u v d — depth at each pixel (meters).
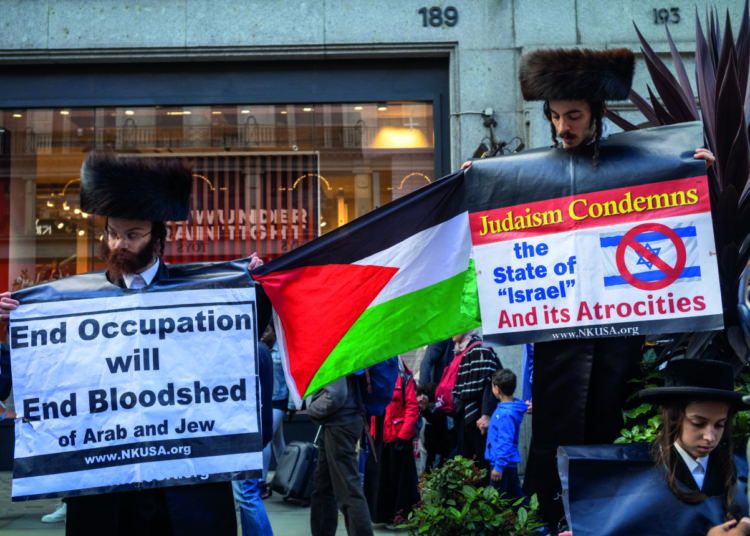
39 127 10.15
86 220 10.08
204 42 9.81
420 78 10.04
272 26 9.83
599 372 3.80
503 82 9.71
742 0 9.45
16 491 3.44
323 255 4.18
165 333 3.59
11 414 9.68
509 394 6.57
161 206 3.46
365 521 5.71
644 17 9.55
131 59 9.95
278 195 10.00
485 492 4.45
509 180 3.88
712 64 4.54
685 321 3.63
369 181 10.00
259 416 3.61
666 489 2.98
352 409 5.81
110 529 3.48
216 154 10.05
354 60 10.06
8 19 9.85
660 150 3.74
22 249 10.09
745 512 2.93
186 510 3.49
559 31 9.64
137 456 3.50
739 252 3.87
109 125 10.12
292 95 10.05
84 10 9.84
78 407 3.51
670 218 3.69
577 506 3.02
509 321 3.81
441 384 7.33
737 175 3.98
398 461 7.01
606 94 3.59
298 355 4.17
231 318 3.65
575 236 3.77
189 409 3.55
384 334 4.17
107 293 3.59
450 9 9.77
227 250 9.93
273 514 7.55
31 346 3.54
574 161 3.81
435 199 4.18
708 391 2.87
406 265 4.19
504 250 3.85
